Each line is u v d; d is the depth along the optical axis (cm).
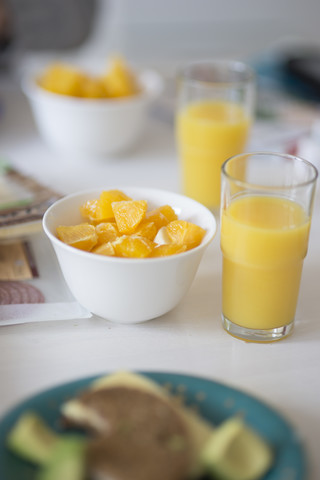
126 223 68
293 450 56
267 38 220
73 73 96
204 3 223
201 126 88
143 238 67
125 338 68
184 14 223
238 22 228
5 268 75
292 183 70
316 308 73
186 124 90
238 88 90
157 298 67
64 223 71
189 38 221
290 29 229
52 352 67
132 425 55
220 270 77
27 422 56
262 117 109
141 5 218
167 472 53
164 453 54
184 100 92
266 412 59
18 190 83
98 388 58
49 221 69
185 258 66
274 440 57
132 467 53
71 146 97
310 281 76
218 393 60
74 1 165
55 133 97
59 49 168
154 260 64
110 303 67
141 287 66
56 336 68
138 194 74
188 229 68
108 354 67
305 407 62
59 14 165
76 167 97
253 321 68
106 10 213
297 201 66
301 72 126
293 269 66
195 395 60
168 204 74
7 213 79
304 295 74
